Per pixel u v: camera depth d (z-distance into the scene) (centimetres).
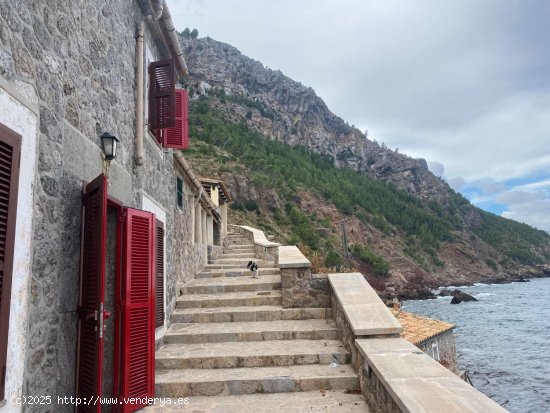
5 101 245
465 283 7738
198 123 7625
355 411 417
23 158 264
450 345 1602
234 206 5425
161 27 657
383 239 7975
